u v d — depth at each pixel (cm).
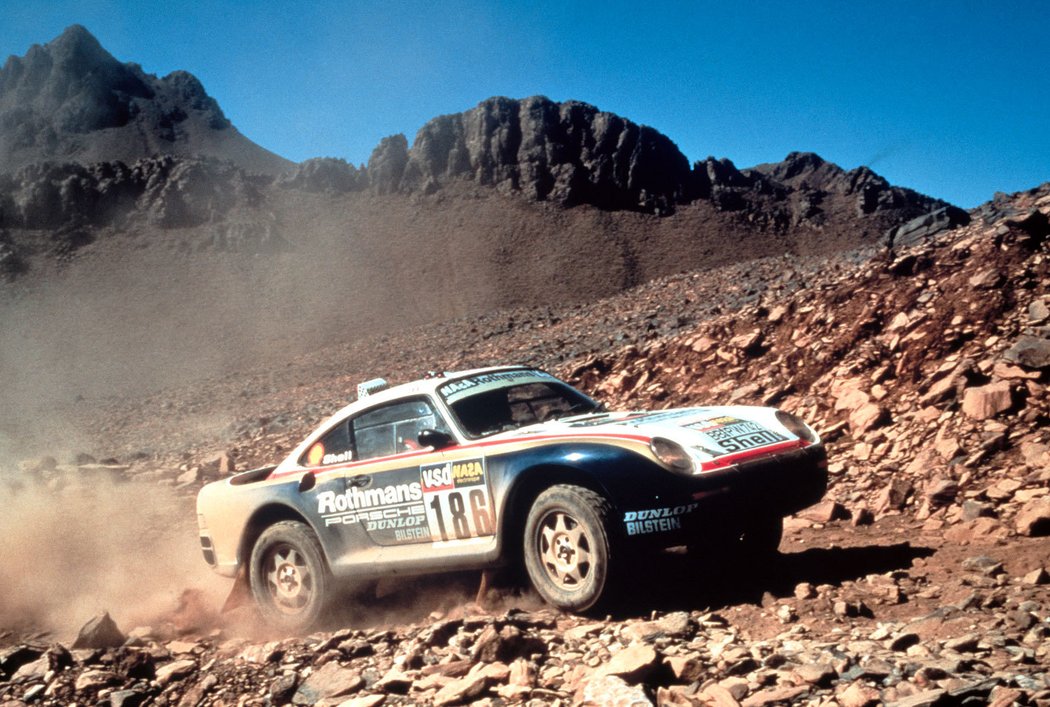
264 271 18012
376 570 592
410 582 661
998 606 434
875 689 344
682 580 566
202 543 689
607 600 491
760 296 1959
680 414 566
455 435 569
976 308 995
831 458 868
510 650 444
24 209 18775
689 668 386
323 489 620
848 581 523
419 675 448
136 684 518
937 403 855
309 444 649
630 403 1298
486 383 620
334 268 18488
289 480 641
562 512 507
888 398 935
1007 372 831
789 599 495
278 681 477
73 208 19100
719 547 594
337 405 2350
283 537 629
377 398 625
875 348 1053
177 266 17912
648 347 1518
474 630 505
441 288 18138
